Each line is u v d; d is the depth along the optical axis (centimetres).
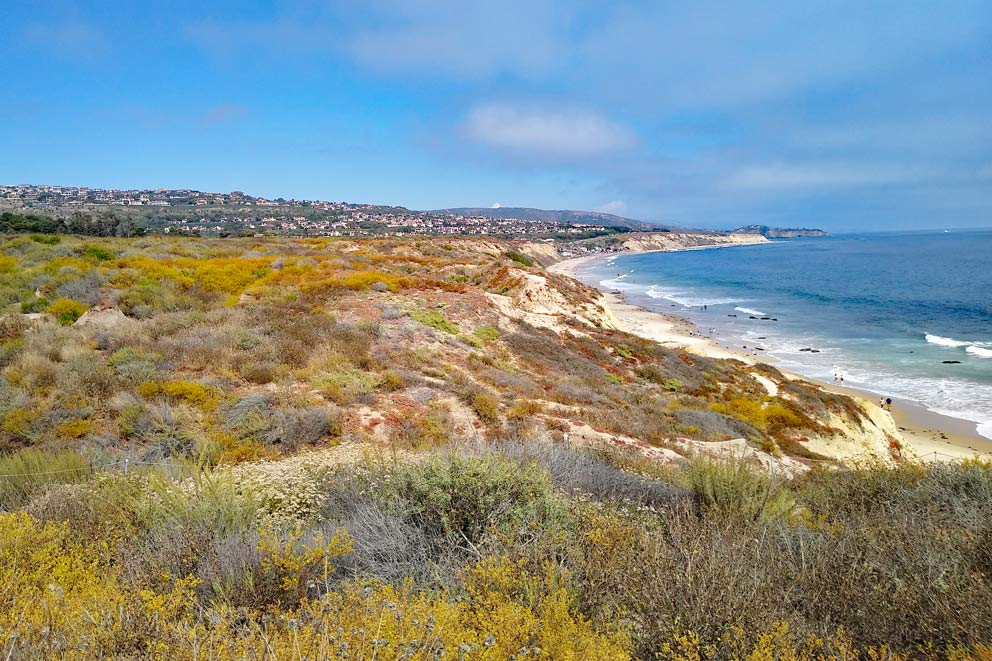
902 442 1973
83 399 883
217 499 446
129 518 430
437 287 2312
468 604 271
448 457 499
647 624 265
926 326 4606
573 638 235
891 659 241
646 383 1939
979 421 2306
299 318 1488
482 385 1280
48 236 2942
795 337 4238
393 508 425
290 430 851
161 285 1759
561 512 410
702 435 1342
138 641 225
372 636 218
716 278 9525
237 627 256
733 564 300
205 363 1097
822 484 649
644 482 622
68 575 287
